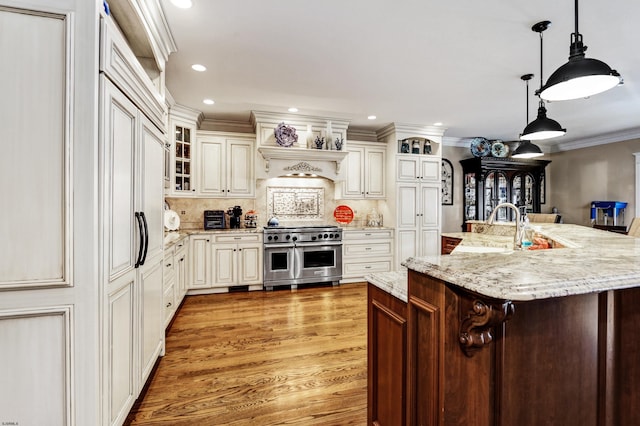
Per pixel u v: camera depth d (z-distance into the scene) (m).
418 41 2.55
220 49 2.69
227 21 2.28
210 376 2.22
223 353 2.57
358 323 3.24
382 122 5.00
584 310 1.12
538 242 2.24
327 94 3.76
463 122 4.98
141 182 1.85
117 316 1.53
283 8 2.12
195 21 2.28
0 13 1.21
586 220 6.19
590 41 2.53
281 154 4.53
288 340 2.83
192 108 4.27
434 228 5.29
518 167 6.10
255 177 4.59
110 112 1.41
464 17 2.22
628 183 5.52
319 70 3.11
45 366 1.27
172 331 3.02
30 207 1.25
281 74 3.20
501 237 3.18
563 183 6.61
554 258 1.10
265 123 4.48
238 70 3.10
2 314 1.22
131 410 1.84
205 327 3.12
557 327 1.08
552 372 1.08
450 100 3.97
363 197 5.20
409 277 1.14
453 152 6.14
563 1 2.03
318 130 4.72
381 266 5.05
